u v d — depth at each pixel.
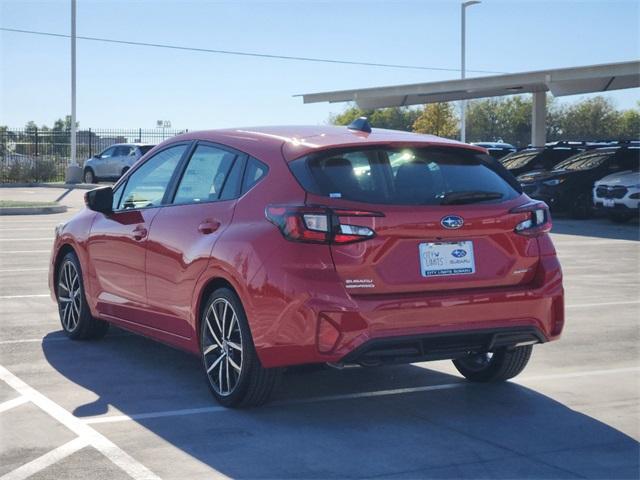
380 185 5.82
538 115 34.03
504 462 5.14
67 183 39.69
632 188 20.98
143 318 7.20
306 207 5.62
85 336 8.28
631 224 21.83
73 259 8.27
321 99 34.19
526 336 6.09
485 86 29.27
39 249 15.49
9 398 6.39
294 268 5.59
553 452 5.32
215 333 6.29
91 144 43.97
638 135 76.62
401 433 5.66
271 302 5.66
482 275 5.93
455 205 5.88
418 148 6.12
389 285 5.66
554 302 6.15
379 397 6.51
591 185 23.23
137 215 7.29
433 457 5.22
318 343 5.53
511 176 6.36
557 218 23.78
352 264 5.59
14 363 7.44
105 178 40.31
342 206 5.62
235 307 5.97
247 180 6.24
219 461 5.12
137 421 5.86
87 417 5.94
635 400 6.44
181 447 5.36
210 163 6.71
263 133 6.49
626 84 27.47
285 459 5.16
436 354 5.81
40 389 6.63
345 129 6.56
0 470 4.95
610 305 10.26
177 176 7.04
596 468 5.06
